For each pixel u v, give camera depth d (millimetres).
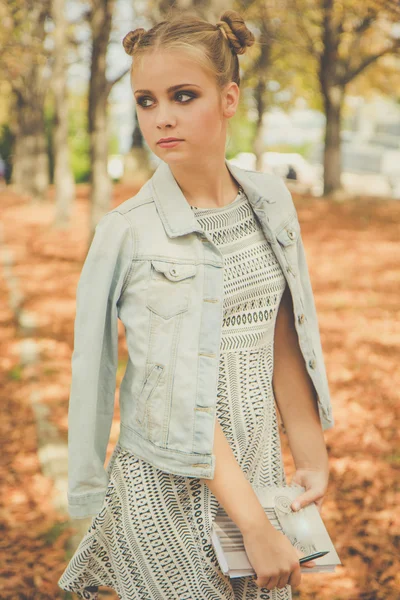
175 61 1429
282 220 1720
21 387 5688
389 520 3488
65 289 10039
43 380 5891
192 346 1484
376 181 29969
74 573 1749
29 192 27266
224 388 1582
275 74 21594
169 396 1479
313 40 19656
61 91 15945
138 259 1494
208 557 1546
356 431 4680
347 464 4152
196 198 1602
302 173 29172
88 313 1518
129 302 1520
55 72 15570
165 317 1484
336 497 3748
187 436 1474
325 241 13883
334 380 5766
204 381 1483
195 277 1500
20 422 4930
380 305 8531
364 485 3881
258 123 23266
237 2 9688
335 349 6688
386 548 3238
